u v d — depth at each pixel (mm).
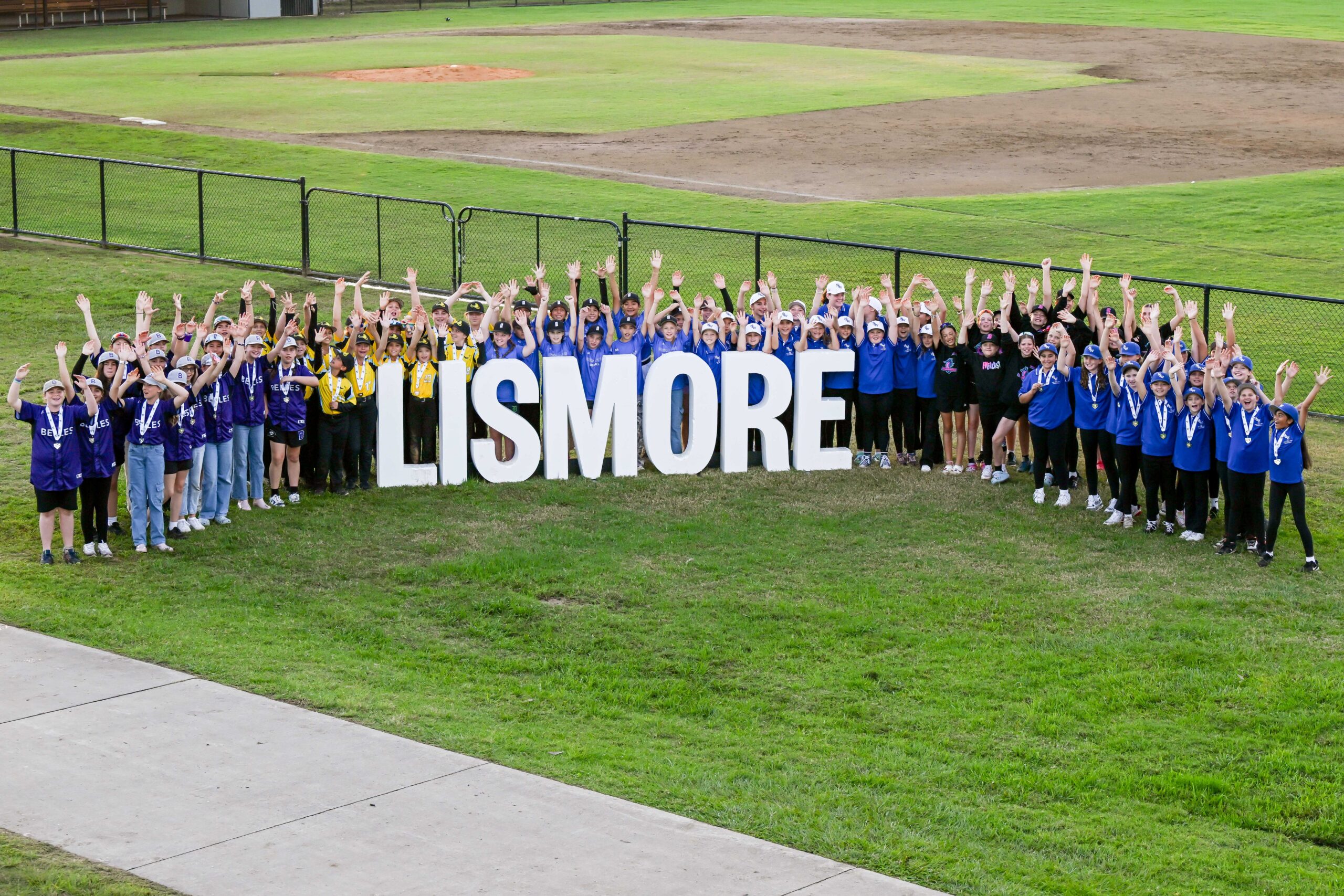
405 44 77062
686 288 28750
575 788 10516
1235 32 79062
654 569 15461
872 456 19562
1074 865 9742
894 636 13766
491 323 18781
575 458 19703
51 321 25859
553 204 35969
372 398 18094
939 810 10438
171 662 12734
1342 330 26031
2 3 85500
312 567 15508
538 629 13922
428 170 40094
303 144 44094
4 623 13602
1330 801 10695
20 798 10109
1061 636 13820
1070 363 17500
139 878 9086
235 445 17109
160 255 31766
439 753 11047
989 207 35969
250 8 96000
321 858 9375
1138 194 37312
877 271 29922
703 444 18828
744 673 12977
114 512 16469
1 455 19047
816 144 45094
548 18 94188
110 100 53188
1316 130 47438
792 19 90938
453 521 16984
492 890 9023
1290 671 12969
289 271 30344
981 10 95625
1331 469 19359
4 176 39094
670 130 47656
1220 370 16031
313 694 12117
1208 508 17078
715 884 9180
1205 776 11062
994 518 17344
